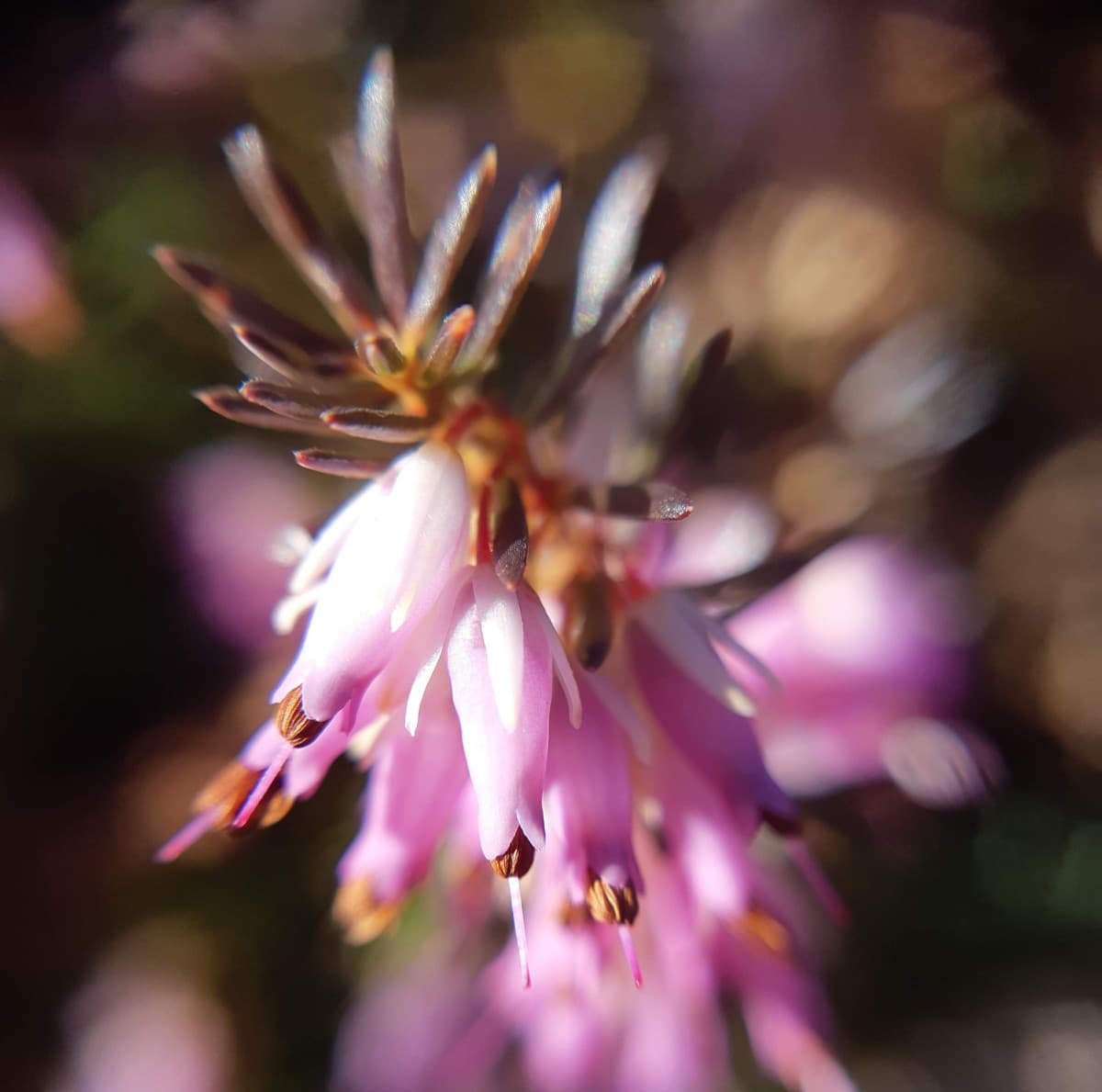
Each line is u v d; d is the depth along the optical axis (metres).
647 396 0.05
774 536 0.06
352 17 0.09
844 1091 0.05
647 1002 0.05
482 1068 0.07
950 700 0.07
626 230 0.05
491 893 0.05
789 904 0.06
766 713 0.06
